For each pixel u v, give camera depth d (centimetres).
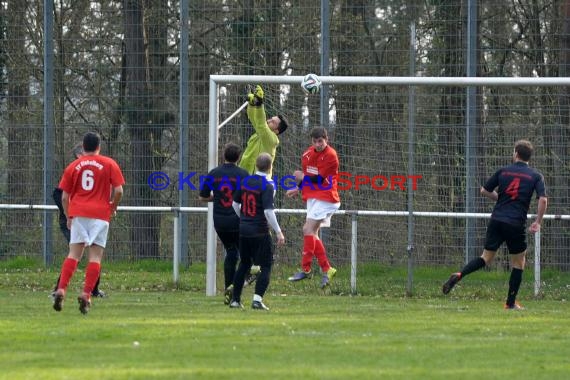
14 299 4878
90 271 4006
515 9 6366
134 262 6431
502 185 4653
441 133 6047
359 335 3419
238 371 2625
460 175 6012
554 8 6303
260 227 4234
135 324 3656
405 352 3023
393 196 6028
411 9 6391
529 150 4675
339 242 6006
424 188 6022
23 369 2647
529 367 2794
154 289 5622
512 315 4306
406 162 6050
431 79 5181
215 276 5234
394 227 5981
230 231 4575
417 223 6012
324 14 6341
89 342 3164
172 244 6462
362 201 6047
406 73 6378
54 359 2825
